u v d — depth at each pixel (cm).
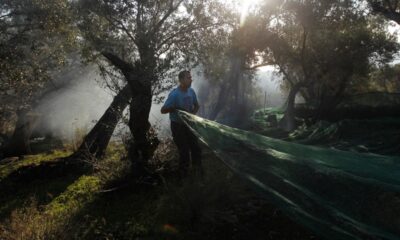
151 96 769
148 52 779
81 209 605
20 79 1109
